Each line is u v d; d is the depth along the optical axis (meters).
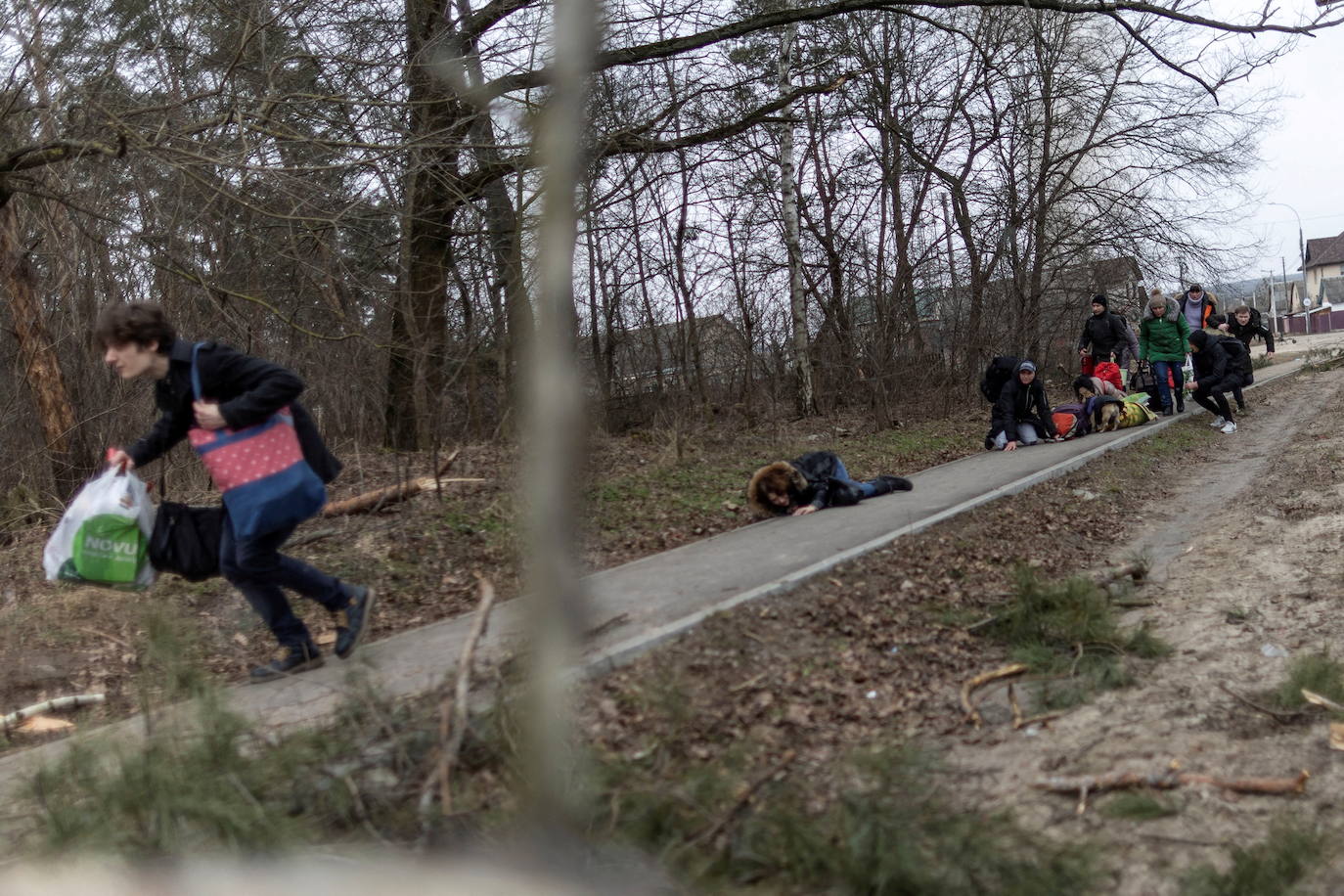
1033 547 7.19
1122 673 4.59
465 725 3.37
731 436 13.81
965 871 2.87
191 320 11.28
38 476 10.89
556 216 2.07
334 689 4.48
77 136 9.12
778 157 17.41
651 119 12.08
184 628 5.67
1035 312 19.77
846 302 16.34
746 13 12.89
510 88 9.95
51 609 6.55
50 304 11.94
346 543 7.71
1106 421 13.26
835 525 7.91
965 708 4.28
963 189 19.17
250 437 4.63
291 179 8.86
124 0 9.48
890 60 18.00
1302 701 4.18
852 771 3.46
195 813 3.01
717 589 5.91
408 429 11.47
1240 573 6.23
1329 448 10.50
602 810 3.07
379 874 2.84
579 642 4.08
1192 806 3.40
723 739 3.87
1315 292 93.50
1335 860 3.04
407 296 10.52
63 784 3.37
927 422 15.82
